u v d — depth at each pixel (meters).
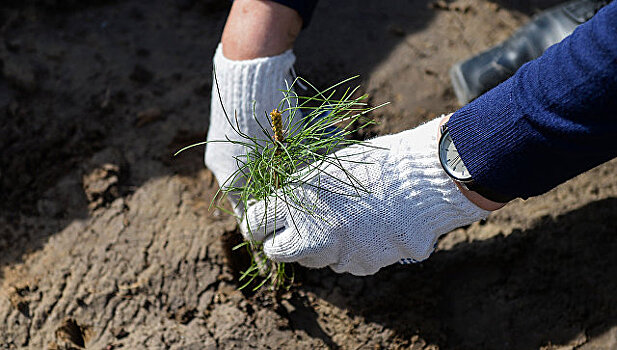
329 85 1.09
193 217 1.00
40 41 1.13
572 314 0.94
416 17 1.17
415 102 1.08
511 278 0.97
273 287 0.94
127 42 1.14
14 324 0.94
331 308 0.96
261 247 0.93
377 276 0.96
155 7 1.18
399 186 0.77
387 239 0.78
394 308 0.95
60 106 1.08
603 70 0.66
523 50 1.02
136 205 1.01
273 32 0.84
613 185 1.01
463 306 0.97
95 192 1.01
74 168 1.03
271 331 0.94
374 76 1.10
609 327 0.93
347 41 1.14
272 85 0.84
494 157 0.72
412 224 0.78
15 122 1.06
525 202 1.00
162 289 0.96
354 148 0.80
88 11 1.17
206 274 0.96
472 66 1.05
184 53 1.13
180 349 0.92
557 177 0.73
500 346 0.94
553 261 0.97
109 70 1.11
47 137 1.05
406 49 1.13
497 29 1.15
